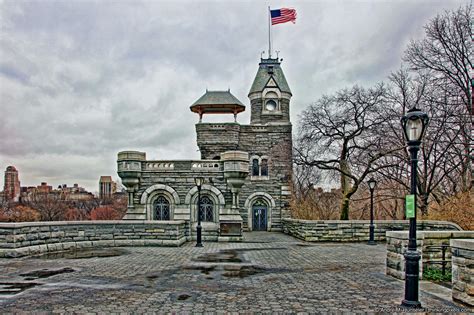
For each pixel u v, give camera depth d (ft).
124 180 93.25
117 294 34.40
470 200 81.56
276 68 147.13
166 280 40.70
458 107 97.86
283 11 144.46
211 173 92.84
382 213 162.91
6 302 31.60
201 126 136.15
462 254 30.81
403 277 40.60
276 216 133.80
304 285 38.09
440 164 109.50
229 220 88.69
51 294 34.35
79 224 69.92
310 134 122.21
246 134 138.10
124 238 74.74
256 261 54.75
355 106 115.03
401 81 116.78
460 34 92.89
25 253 58.23
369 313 28.40
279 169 136.15
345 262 53.88
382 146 113.60
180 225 78.38
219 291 35.63
